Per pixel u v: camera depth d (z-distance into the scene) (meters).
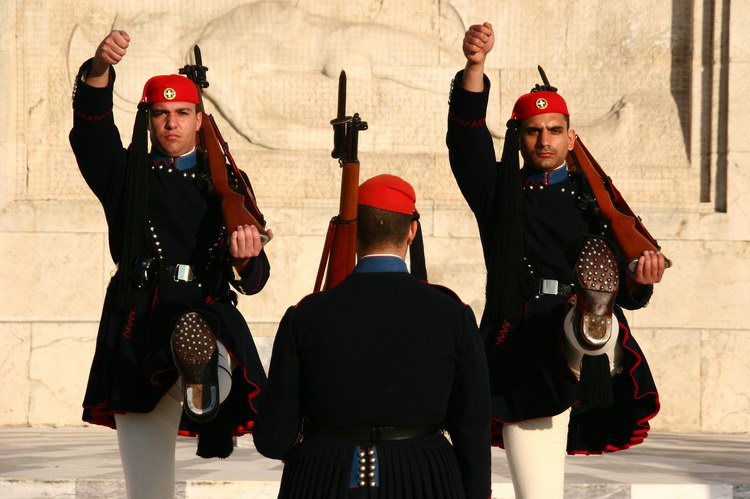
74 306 26.72
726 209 27.33
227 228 11.92
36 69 27.78
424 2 28.78
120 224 12.31
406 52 28.42
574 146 12.98
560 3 28.70
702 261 27.06
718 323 26.91
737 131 27.39
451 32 28.69
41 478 16.28
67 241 26.78
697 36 28.05
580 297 11.20
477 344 9.16
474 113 12.30
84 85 11.83
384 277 9.22
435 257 27.22
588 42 28.69
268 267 12.53
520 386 12.03
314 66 28.30
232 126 27.86
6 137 27.11
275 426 9.01
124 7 28.39
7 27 27.33
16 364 26.20
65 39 28.05
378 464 8.75
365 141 28.05
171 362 11.53
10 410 26.16
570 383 11.85
